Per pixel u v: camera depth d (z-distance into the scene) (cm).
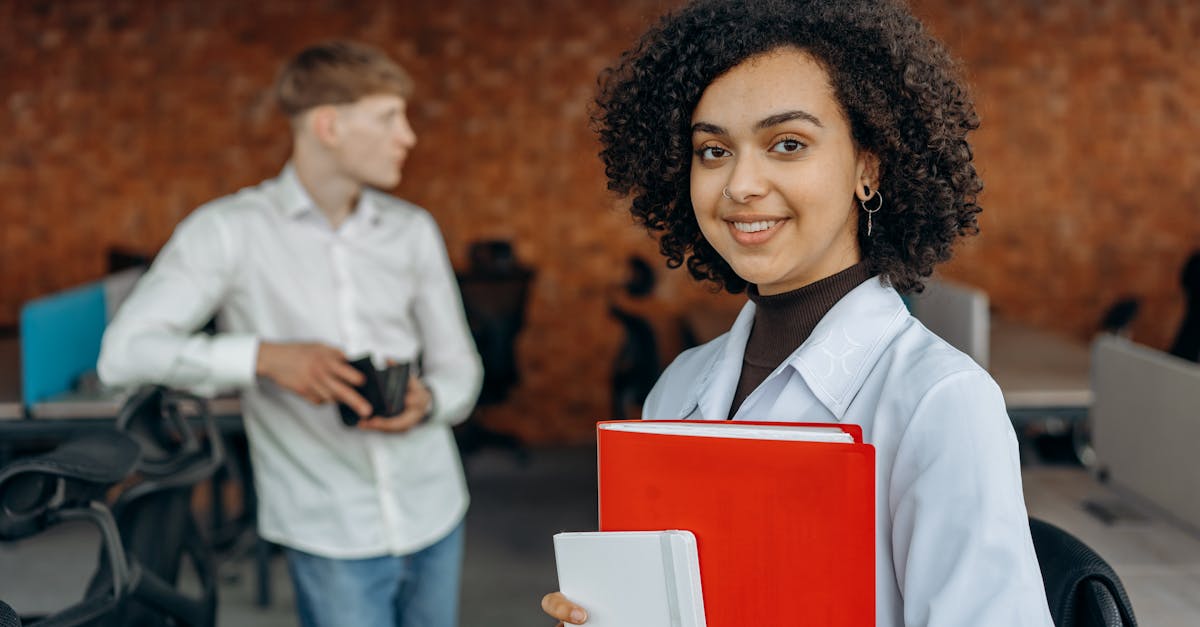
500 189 650
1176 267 652
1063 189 646
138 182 644
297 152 227
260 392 226
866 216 113
